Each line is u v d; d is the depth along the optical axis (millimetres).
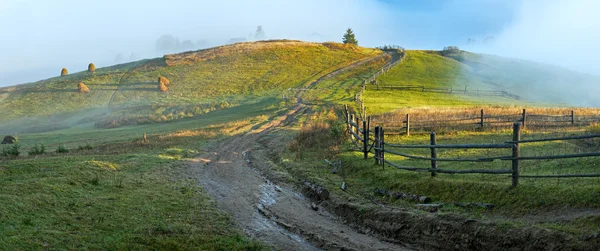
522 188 10281
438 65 96375
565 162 12922
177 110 60750
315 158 21016
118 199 12969
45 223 10211
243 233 11164
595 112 32375
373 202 12578
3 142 40844
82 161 18250
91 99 76125
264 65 90938
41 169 15758
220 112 58344
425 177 13250
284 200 14648
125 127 53344
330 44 116188
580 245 7605
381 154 16281
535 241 8180
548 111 32812
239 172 20406
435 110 37500
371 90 66062
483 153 16875
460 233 9352
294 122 42781
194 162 22984
